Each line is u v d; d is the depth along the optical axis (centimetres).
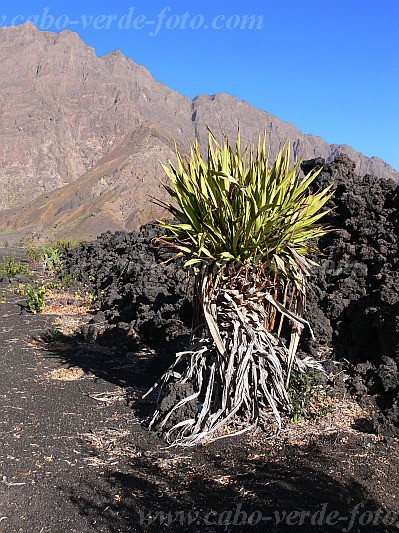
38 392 600
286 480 406
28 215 9056
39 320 961
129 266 1074
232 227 490
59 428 505
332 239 749
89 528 351
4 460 439
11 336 853
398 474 420
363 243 707
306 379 536
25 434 490
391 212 724
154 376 649
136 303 868
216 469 428
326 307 659
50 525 353
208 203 488
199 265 517
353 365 589
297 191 497
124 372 670
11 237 5419
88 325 897
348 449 457
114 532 346
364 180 791
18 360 724
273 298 534
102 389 611
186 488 399
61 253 1655
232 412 489
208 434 490
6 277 1392
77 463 439
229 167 511
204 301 494
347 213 741
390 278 618
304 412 518
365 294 645
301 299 523
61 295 1171
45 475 418
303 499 380
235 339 497
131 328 807
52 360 725
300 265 487
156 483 408
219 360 507
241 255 498
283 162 504
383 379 537
